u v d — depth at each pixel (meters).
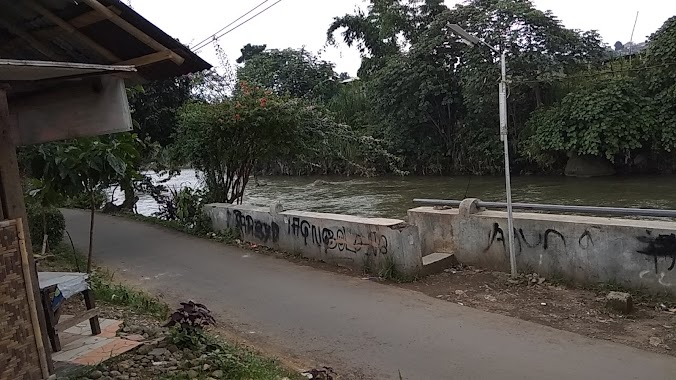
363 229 8.09
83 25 3.60
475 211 8.08
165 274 8.77
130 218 15.39
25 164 6.55
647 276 6.20
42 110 3.80
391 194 21.84
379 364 5.01
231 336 5.89
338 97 34.88
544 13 24.41
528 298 6.54
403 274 7.55
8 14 3.58
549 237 7.04
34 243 10.45
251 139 12.62
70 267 9.16
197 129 12.69
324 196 22.03
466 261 8.11
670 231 5.98
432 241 8.57
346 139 15.11
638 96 21.08
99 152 6.52
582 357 4.88
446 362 4.95
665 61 20.59
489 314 6.09
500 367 4.78
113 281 8.31
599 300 6.29
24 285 3.38
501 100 7.27
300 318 6.36
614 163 22.77
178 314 5.18
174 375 4.36
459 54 26.86
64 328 4.88
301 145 12.88
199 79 16.78
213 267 9.06
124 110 3.64
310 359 5.23
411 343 5.43
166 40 3.71
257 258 9.54
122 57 3.92
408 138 28.88
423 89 26.95
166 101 16.77
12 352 3.31
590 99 21.42
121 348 4.89
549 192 19.83
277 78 37.34
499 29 24.48
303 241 9.32
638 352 4.90
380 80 28.64
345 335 5.76
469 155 27.81
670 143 20.39
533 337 5.38
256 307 6.85
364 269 8.10
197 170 13.52
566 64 24.09
